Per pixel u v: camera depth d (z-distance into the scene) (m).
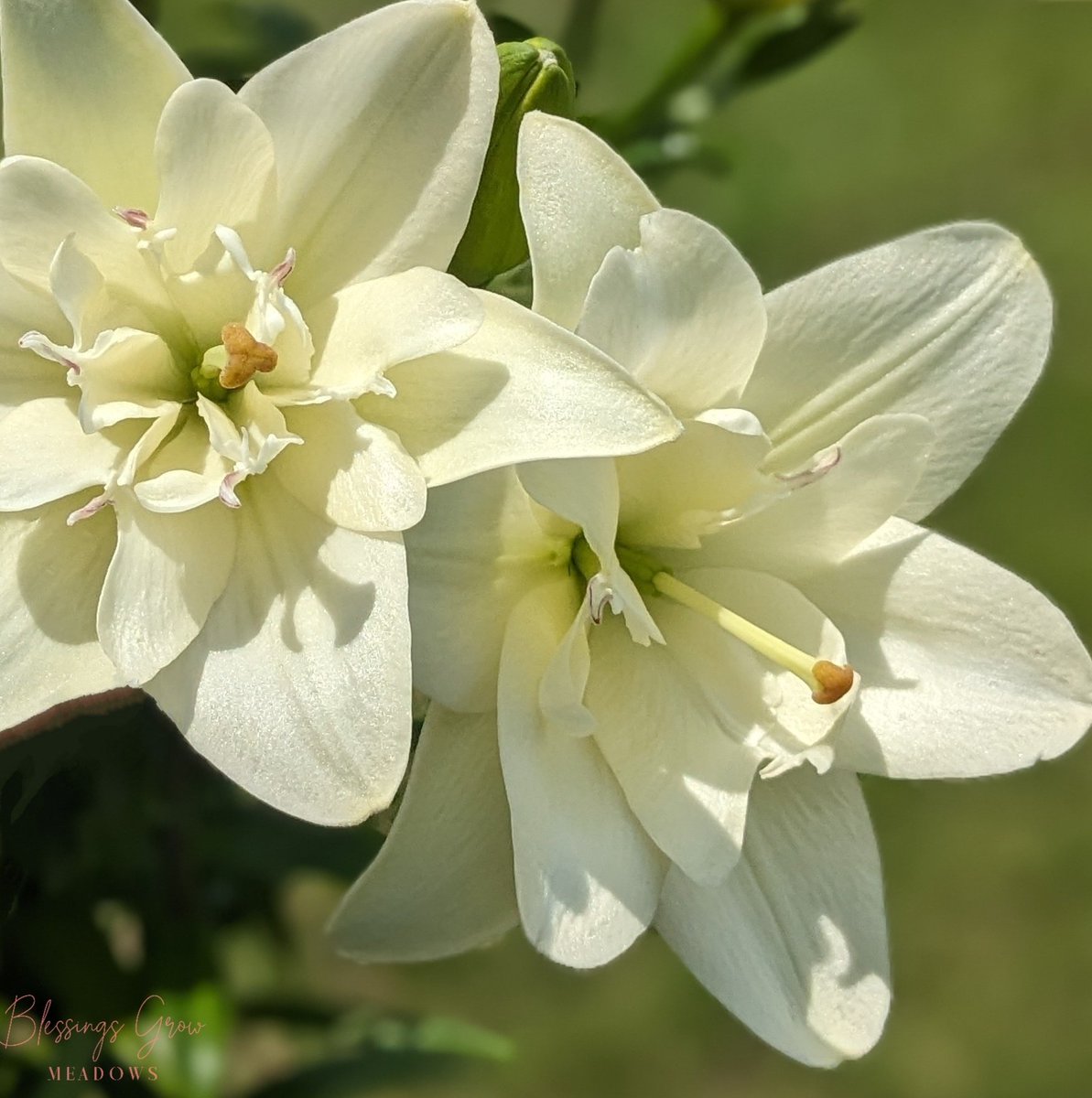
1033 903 1.21
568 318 0.62
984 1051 1.17
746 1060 1.18
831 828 0.65
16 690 0.61
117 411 0.61
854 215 1.33
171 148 0.61
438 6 0.61
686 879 0.64
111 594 0.60
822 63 1.43
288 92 0.61
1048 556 1.25
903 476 0.64
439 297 0.61
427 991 1.14
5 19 0.61
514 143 0.65
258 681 0.61
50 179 0.60
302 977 1.02
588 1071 1.17
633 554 0.66
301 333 0.62
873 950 0.65
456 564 0.62
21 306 0.62
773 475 0.64
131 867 0.73
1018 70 1.45
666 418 0.60
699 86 0.80
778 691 0.65
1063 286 1.34
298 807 0.60
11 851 0.69
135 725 0.69
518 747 0.62
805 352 0.64
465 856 0.63
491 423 0.61
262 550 0.62
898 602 0.66
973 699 0.65
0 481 0.60
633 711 0.65
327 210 0.62
